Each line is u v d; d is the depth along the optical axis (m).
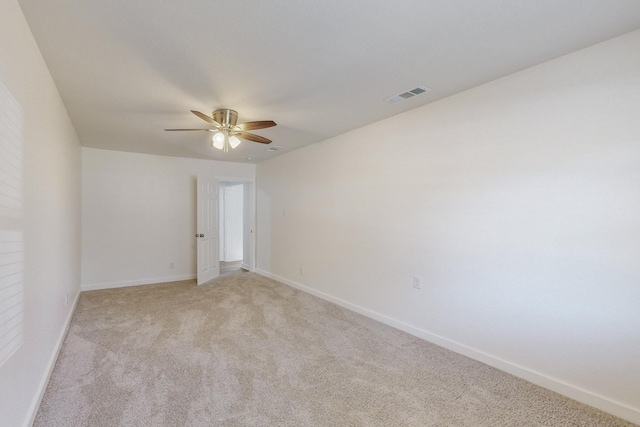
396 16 1.69
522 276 2.38
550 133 2.22
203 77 2.41
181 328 3.33
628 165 1.91
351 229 4.01
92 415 1.91
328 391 2.20
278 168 5.64
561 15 1.70
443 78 2.47
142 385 2.24
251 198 6.46
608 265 1.99
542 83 2.25
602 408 2.00
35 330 1.93
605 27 1.83
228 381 2.31
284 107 3.08
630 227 1.91
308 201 4.83
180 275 5.75
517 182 2.40
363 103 3.00
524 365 2.37
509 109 2.43
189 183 5.80
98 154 4.97
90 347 2.84
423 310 3.11
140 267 5.37
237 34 1.85
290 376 2.39
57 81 2.46
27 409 1.76
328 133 4.10
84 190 4.87
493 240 2.55
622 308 1.94
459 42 1.96
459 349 2.79
